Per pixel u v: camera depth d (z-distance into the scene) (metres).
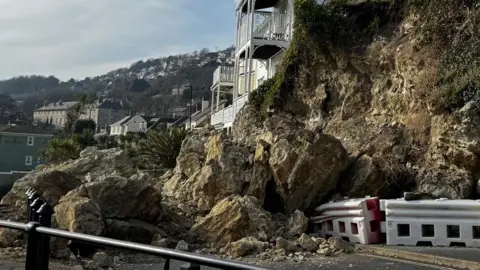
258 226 11.83
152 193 12.27
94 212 10.61
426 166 13.49
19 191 14.34
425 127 14.05
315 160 13.38
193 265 2.47
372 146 14.78
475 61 12.70
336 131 17.23
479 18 13.13
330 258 10.14
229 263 2.30
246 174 14.24
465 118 12.41
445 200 11.46
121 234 11.23
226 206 12.09
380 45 16.30
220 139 15.42
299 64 19.84
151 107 111.50
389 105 15.79
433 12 14.29
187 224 13.02
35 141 63.12
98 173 17.17
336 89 18.23
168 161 29.42
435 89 13.55
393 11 16.44
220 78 33.66
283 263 9.62
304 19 18.33
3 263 8.27
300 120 19.58
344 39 17.42
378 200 12.05
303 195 13.52
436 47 13.97
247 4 25.86
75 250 9.64
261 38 23.86
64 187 13.21
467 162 12.51
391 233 11.41
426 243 11.31
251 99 22.45
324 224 13.07
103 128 107.56
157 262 8.28
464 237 10.85
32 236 3.50
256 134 20.92
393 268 8.88
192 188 15.16
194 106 92.88
